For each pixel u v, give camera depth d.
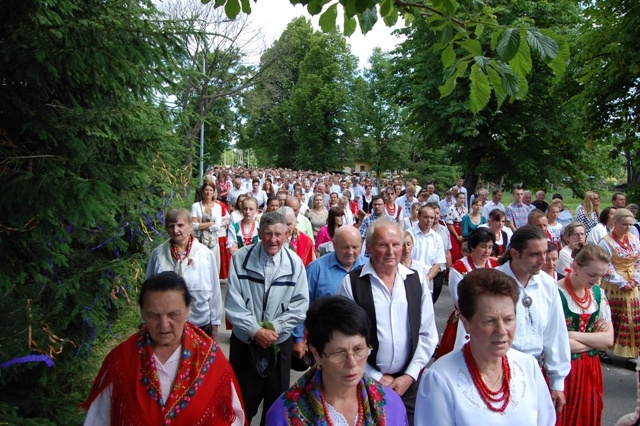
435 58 20.62
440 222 8.44
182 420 2.46
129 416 2.41
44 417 3.76
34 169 4.14
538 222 7.40
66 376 4.64
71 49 3.80
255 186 16.28
